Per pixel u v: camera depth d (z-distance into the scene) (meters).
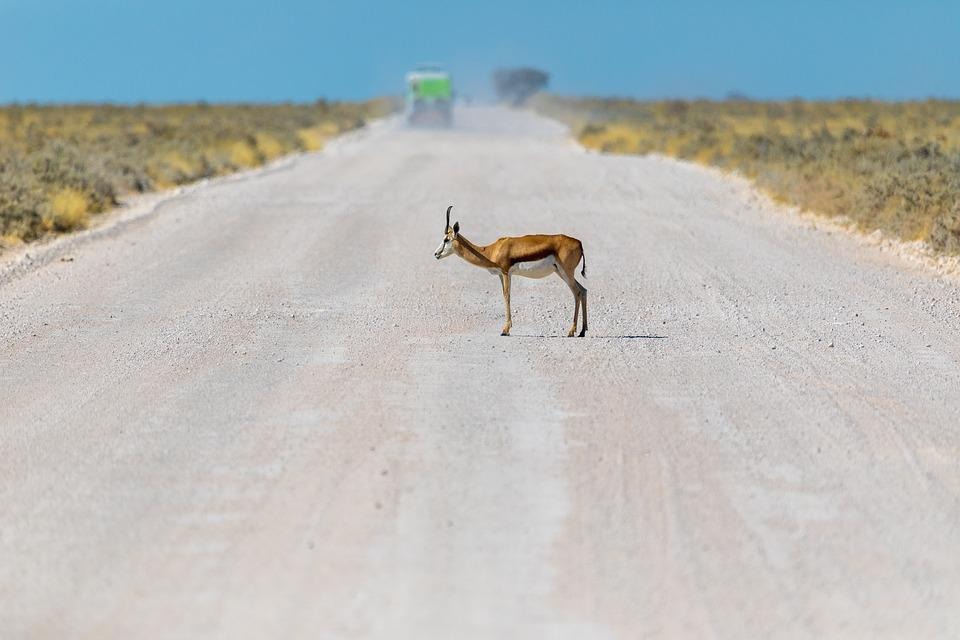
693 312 59.41
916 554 27.75
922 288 66.06
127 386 44.09
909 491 32.22
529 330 55.12
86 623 24.17
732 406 41.06
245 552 27.80
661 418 39.47
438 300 62.84
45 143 162.00
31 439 37.38
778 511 30.56
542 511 30.42
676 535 28.81
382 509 30.59
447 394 42.72
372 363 47.91
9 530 29.50
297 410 40.53
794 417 39.62
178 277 70.00
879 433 37.75
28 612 24.73
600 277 70.06
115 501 31.48
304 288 66.31
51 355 49.47
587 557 27.39
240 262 75.88
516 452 35.56
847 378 45.34
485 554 27.56
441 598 25.16
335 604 24.89
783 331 54.50
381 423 38.81
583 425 38.56
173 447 36.28
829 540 28.58
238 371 46.44
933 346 51.19
